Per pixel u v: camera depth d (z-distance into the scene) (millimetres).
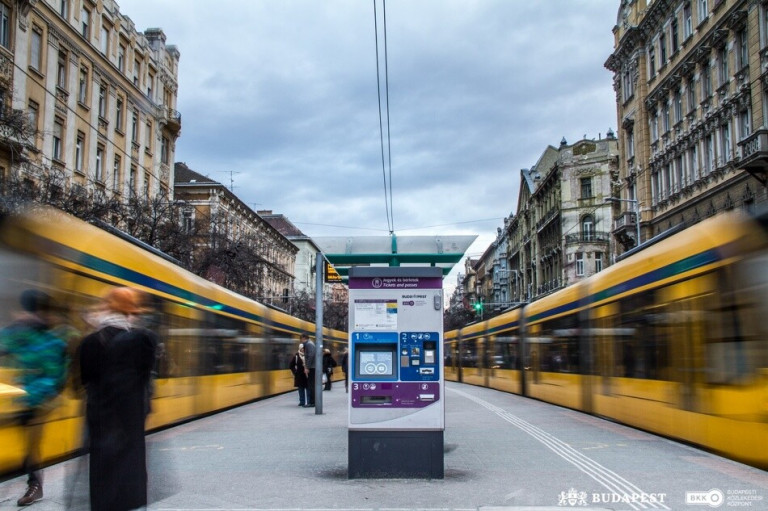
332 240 12875
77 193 24156
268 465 8812
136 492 4754
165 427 12789
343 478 7879
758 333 8172
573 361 17344
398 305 7848
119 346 4793
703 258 9578
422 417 7754
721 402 8859
